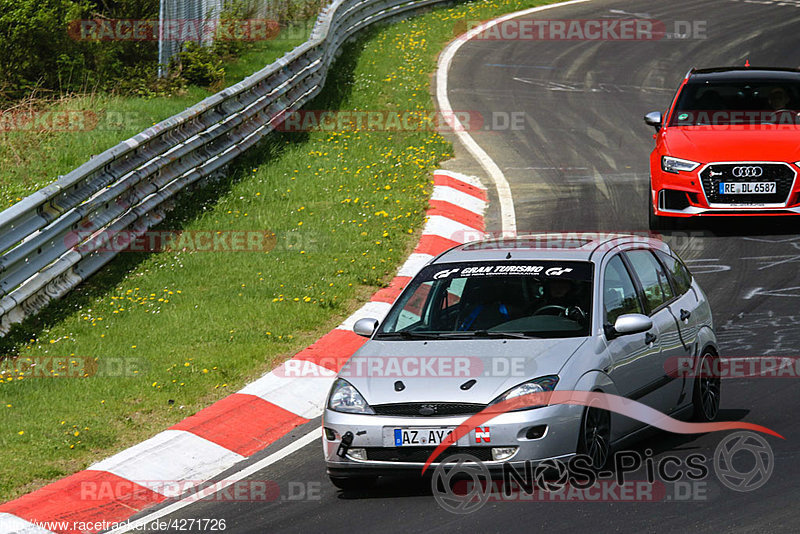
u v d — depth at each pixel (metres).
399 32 116.00
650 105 87.75
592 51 110.25
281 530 24.44
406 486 26.70
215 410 33.72
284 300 45.28
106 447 31.59
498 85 94.94
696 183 51.28
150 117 68.12
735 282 45.56
